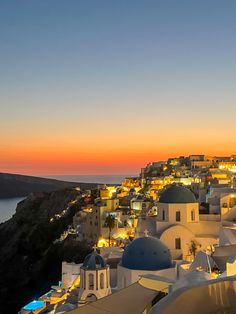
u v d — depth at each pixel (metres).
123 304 26.45
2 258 145.12
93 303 25.88
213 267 45.59
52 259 122.00
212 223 69.00
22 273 127.25
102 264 49.78
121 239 99.00
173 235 66.69
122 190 167.25
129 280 49.47
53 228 150.25
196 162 178.50
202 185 115.31
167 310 11.26
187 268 49.16
